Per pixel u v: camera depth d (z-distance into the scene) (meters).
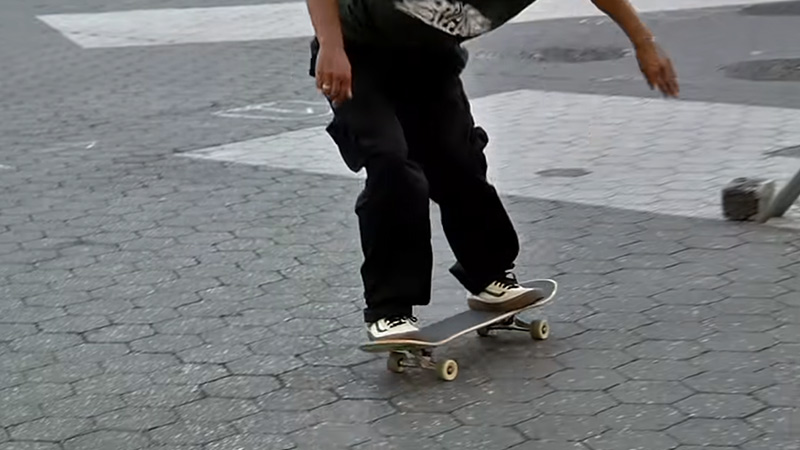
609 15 4.46
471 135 4.65
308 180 7.73
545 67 11.29
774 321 4.98
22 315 5.49
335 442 4.16
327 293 5.62
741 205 6.32
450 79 4.57
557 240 6.21
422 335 4.60
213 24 15.10
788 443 3.97
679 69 10.81
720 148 8.02
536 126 8.99
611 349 4.79
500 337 4.97
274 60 12.53
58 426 4.36
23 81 11.87
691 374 4.52
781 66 10.71
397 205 4.43
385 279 4.56
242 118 9.80
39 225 6.95
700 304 5.21
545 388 4.48
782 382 4.42
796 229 6.17
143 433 4.28
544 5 14.76
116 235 6.70
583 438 4.08
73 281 5.94
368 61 4.41
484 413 4.31
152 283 5.86
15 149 8.95
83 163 8.44
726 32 12.53
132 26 15.16
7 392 4.66
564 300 5.34
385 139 4.39
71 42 14.11
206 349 5.01
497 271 4.83
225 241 6.49
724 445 3.98
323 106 10.21
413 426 4.24
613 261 5.84
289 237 6.52
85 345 5.11
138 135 9.30
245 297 5.61
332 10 4.27
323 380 4.66
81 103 10.67
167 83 11.50
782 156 7.70
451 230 4.80
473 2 4.29
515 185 7.37
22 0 17.62
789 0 14.17
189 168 8.17
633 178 7.38
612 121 9.01
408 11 4.20
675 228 6.30
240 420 4.35
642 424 4.15
